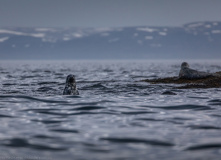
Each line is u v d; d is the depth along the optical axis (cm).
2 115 3331
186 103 4100
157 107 3841
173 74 10806
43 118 3209
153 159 2097
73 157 2116
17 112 3497
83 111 3584
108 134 2611
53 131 2695
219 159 2094
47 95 4856
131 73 11444
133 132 2675
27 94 4978
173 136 2570
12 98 4434
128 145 2352
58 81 7538
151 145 2355
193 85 5925
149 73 11469
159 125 2925
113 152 2211
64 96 4709
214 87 5722
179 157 2128
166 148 2295
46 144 2358
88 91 5366
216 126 2894
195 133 2659
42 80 7869
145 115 3378
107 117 3272
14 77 8931
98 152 2206
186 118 3234
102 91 5359
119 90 5475
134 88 5728
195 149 2277
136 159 2097
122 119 3177
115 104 4031
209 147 2314
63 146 2317
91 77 9162
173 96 4738
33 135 2573
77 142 2406
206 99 4425
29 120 3112
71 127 2831
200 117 3281
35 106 3869
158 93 5075
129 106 3897
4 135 2566
